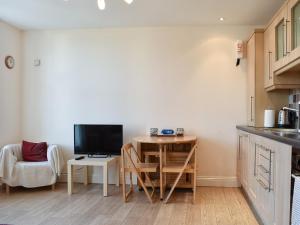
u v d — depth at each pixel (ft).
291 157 6.27
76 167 15.03
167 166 12.09
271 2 11.17
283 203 6.72
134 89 14.58
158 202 11.71
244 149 11.89
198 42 14.17
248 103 13.53
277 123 12.22
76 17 13.11
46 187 14.06
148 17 13.02
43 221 9.66
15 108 14.94
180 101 14.29
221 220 9.78
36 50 15.23
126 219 9.86
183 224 9.45
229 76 14.01
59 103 15.12
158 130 14.38
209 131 14.15
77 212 10.53
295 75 10.85
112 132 13.89
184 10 12.08
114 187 14.06
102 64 14.80
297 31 8.64
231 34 14.01
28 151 13.94
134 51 14.57
